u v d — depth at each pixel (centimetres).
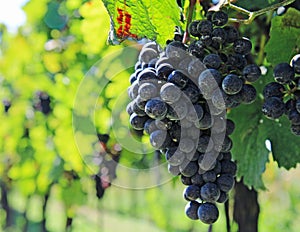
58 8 139
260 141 78
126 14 59
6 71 168
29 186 183
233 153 78
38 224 273
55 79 141
